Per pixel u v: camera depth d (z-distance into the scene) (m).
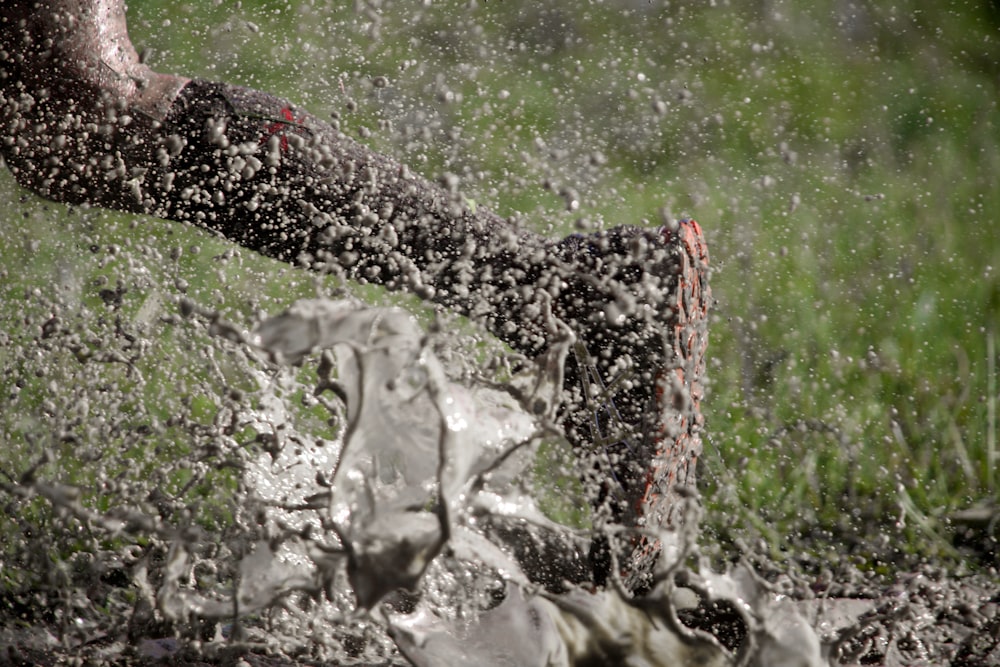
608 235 6.59
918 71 18.05
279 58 13.36
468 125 13.40
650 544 6.05
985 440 9.31
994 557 7.83
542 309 6.02
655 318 6.39
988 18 19.88
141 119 6.34
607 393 6.38
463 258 6.60
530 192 11.39
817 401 9.84
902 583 6.79
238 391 6.00
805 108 16.64
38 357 6.85
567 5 17.41
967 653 6.01
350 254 6.60
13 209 8.05
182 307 4.39
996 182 14.89
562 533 5.25
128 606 6.04
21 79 6.28
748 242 12.60
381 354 4.45
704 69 17.27
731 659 4.84
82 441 6.29
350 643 5.73
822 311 11.29
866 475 8.88
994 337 11.03
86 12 6.32
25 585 6.14
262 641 5.68
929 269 12.38
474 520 4.78
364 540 4.41
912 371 10.40
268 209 6.53
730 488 8.32
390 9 15.30
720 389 9.80
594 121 15.04
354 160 6.55
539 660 4.76
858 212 13.73
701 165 14.52
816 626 5.48
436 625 4.86
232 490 6.19
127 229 8.95
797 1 19.67
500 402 4.95
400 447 4.50
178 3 14.45
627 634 4.85
